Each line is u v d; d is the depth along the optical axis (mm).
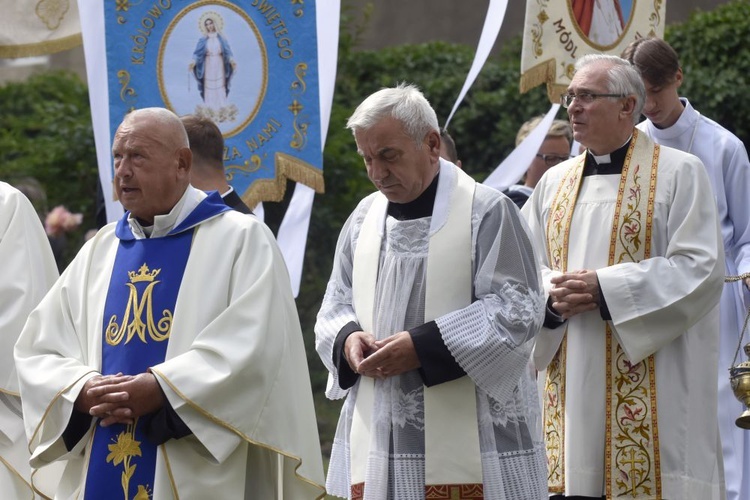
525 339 9789
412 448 9859
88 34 13328
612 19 15195
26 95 28797
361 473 9922
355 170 23250
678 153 11617
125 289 10211
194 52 13328
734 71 24562
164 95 13273
